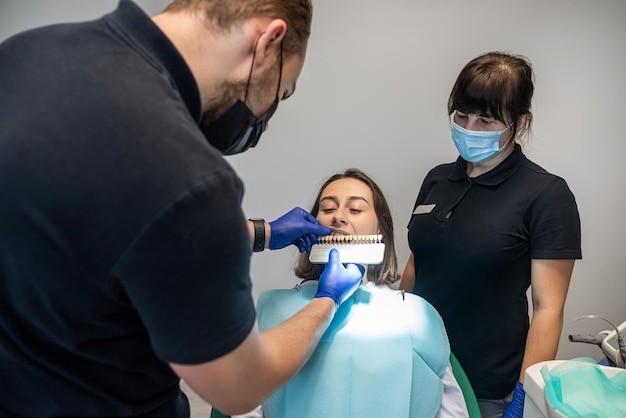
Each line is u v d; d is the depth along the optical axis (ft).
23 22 5.48
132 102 1.62
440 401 3.53
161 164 1.56
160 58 1.85
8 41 1.86
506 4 5.15
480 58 3.80
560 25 5.14
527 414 3.10
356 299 3.91
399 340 3.56
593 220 5.51
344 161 5.73
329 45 5.44
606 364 4.26
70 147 1.54
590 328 5.71
